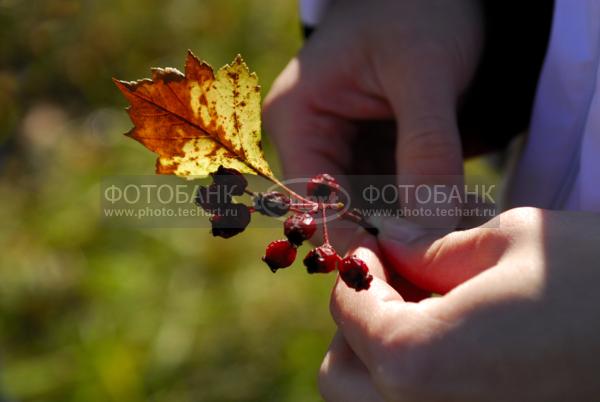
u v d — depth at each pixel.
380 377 0.34
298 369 0.66
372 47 0.45
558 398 0.33
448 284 0.36
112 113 0.94
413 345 0.33
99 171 0.84
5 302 0.73
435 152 0.41
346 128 0.48
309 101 0.47
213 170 0.35
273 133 0.49
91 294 0.73
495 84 0.49
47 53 0.98
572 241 0.34
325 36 0.47
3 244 0.79
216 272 0.75
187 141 0.34
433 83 0.43
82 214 0.80
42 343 0.70
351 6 0.47
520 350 0.33
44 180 0.87
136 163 0.85
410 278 0.38
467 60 0.45
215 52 0.95
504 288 0.33
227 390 0.65
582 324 0.33
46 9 0.99
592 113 0.39
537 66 0.48
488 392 0.33
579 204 0.40
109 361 0.66
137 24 0.99
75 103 0.96
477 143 0.51
